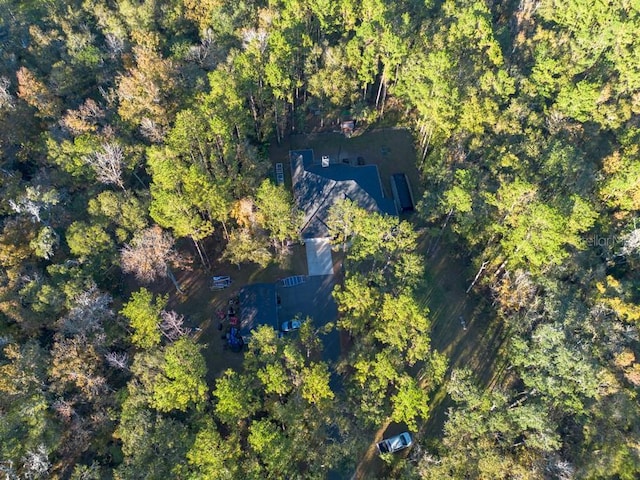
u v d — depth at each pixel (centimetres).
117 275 7544
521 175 7431
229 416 5422
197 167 6950
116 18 10325
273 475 5359
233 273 7844
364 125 9981
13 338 6153
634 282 7025
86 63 9238
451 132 8519
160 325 6300
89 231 6606
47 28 10638
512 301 6869
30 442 5094
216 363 6900
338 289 6494
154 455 5228
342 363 6338
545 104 8812
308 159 9250
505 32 10406
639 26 9288
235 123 8069
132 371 5841
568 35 9875
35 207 6675
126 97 8081
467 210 7031
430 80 8338
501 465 5162
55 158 7562
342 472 5909
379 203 8350
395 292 6456
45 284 6216
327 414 5569
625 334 6162
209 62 9525
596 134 8281
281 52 8638
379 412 5656
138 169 8531
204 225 7138
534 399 5944
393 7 10106
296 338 6981
